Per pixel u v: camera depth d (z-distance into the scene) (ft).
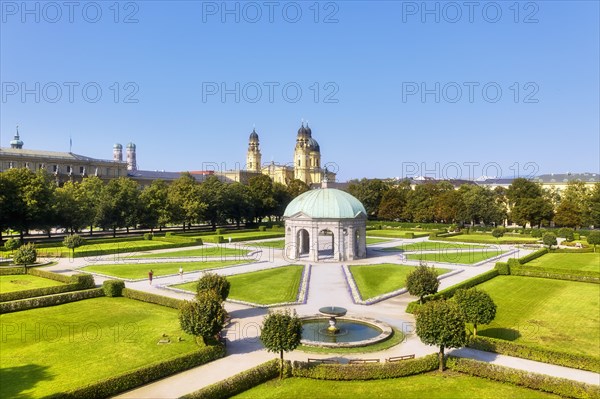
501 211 532.73
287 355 127.75
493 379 111.14
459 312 115.85
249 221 549.13
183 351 128.67
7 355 125.70
